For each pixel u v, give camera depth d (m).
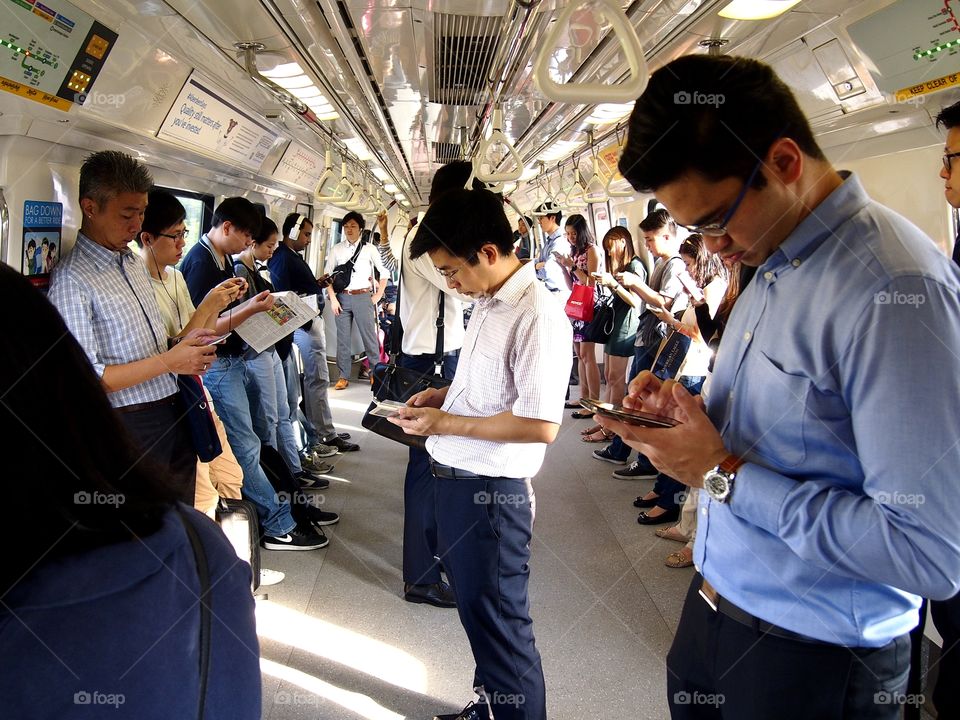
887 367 0.86
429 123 5.27
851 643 1.02
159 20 2.28
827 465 0.99
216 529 0.80
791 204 0.97
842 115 2.79
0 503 0.58
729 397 1.17
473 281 1.86
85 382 0.65
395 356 3.42
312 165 6.20
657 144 0.95
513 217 11.80
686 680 1.32
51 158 2.46
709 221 1.00
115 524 0.63
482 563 1.93
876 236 0.93
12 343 0.60
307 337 5.34
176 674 0.67
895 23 2.12
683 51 2.62
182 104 3.13
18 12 1.82
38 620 0.59
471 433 1.85
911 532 0.83
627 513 4.29
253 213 3.54
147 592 0.65
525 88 3.45
